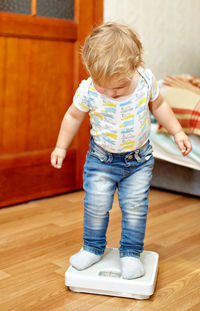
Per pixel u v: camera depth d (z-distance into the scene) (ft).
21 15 6.28
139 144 4.04
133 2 8.09
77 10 6.98
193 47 9.97
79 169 7.48
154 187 7.73
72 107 4.10
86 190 4.17
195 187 7.05
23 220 5.90
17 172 6.60
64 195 7.23
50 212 6.28
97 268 4.06
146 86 3.86
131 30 3.76
